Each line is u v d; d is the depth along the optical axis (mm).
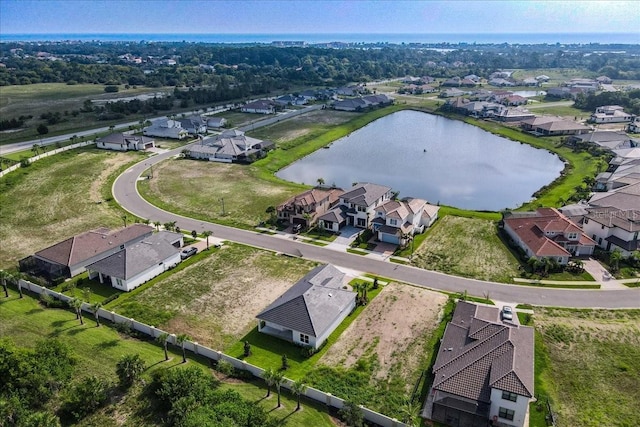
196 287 67000
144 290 66250
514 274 70562
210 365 50125
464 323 53875
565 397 46250
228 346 54188
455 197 109062
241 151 132625
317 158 140125
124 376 45375
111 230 82812
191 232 85562
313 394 45344
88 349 51500
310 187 109438
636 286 66875
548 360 51250
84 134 154750
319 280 63062
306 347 53531
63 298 62031
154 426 41281
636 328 56719
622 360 51312
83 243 73375
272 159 132750
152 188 107812
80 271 70750
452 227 88000
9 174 111500
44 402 44125
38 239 81812
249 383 47875
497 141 161500
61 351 48406
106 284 68000
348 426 42094
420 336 55656
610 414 44094
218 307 62031
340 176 123312
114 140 138625
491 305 61938
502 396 42031
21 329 54969
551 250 72500
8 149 135000
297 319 54562
